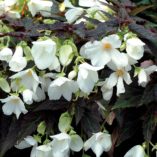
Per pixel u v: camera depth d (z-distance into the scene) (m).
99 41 0.66
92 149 0.69
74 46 0.67
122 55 0.66
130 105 0.68
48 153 0.70
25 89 0.68
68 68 0.70
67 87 0.68
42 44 0.64
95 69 0.65
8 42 0.69
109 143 0.69
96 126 0.70
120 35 0.66
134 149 0.67
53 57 0.66
